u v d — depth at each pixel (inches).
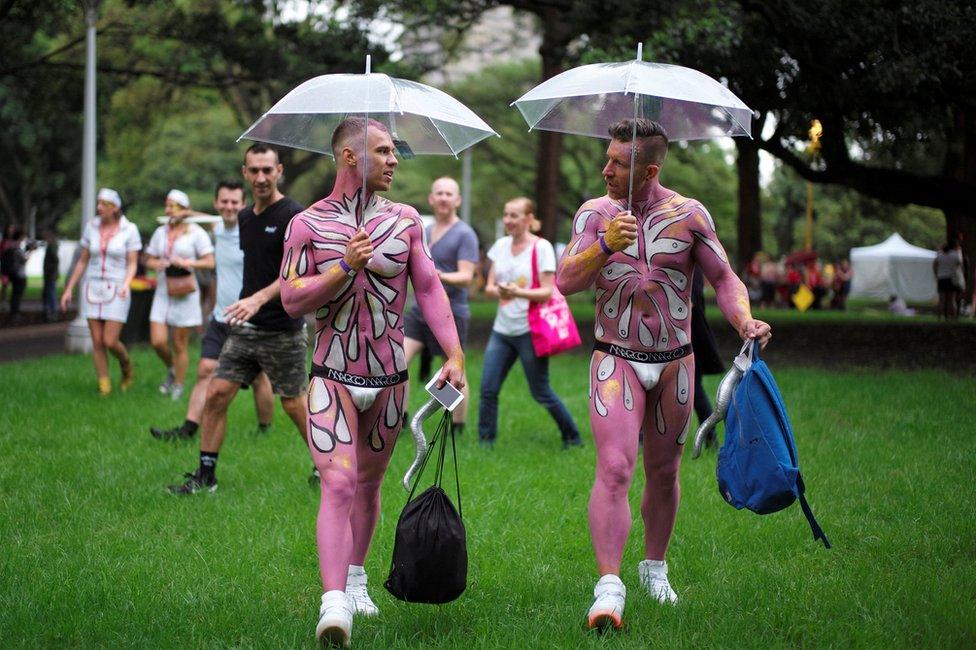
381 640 164.4
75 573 200.8
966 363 574.9
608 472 176.4
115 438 340.8
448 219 358.6
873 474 290.8
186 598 187.2
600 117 210.4
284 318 277.3
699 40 572.1
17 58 891.4
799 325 924.0
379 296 174.4
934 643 163.2
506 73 1727.4
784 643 166.7
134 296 633.6
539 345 325.1
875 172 728.3
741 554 221.0
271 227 272.2
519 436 361.4
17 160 1855.3
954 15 536.1
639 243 179.5
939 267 1023.0
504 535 230.8
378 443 178.7
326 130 214.1
